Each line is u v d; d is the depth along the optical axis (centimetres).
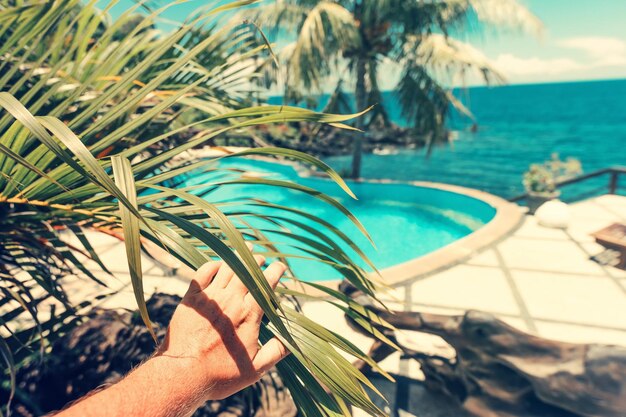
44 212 100
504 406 206
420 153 2589
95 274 471
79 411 41
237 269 49
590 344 200
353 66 1340
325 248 85
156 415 44
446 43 1309
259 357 57
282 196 1251
